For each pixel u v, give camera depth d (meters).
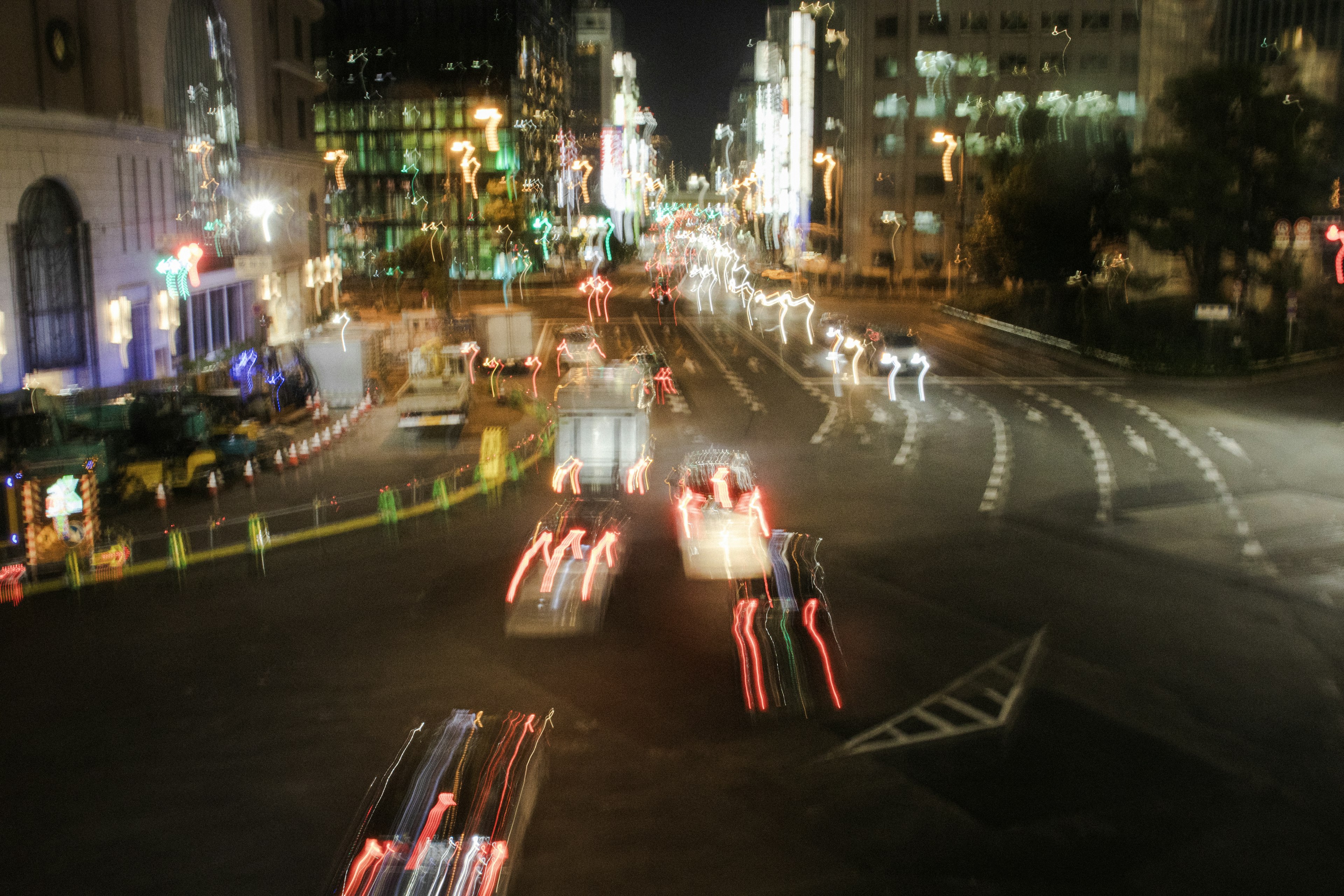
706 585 19.45
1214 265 56.88
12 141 30.12
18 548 20.80
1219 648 16.39
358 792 12.11
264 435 31.77
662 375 42.94
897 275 104.62
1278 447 31.95
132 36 37.16
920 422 36.22
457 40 118.94
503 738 11.74
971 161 104.00
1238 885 10.32
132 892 10.27
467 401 36.81
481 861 9.57
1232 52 100.69
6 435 25.11
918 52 103.88
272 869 10.59
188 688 15.12
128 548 21.12
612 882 10.30
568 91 168.12
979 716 13.99
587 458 27.23
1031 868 10.57
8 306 30.27
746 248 173.50
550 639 16.83
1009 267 65.12
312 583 19.83
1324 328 56.41
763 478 27.92
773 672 15.40
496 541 22.45
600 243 154.38
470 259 120.06
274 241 53.34
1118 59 102.19
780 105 163.50
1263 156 56.50
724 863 10.64
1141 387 44.22
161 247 39.09
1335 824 11.43
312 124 60.75
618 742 13.27
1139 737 13.41
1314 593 18.97
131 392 33.62
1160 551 21.50
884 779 12.31
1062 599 18.67
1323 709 14.23
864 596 18.77
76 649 16.69
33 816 11.70
